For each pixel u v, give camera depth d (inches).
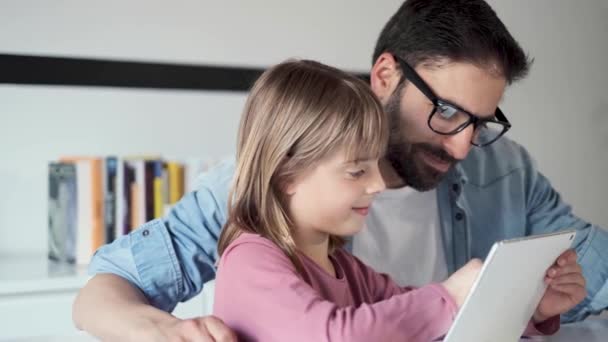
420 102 54.7
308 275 43.6
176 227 54.3
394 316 36.8
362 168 42.7
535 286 43.1
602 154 136.9
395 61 56.4
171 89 107.7
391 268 64.4
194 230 54.0
